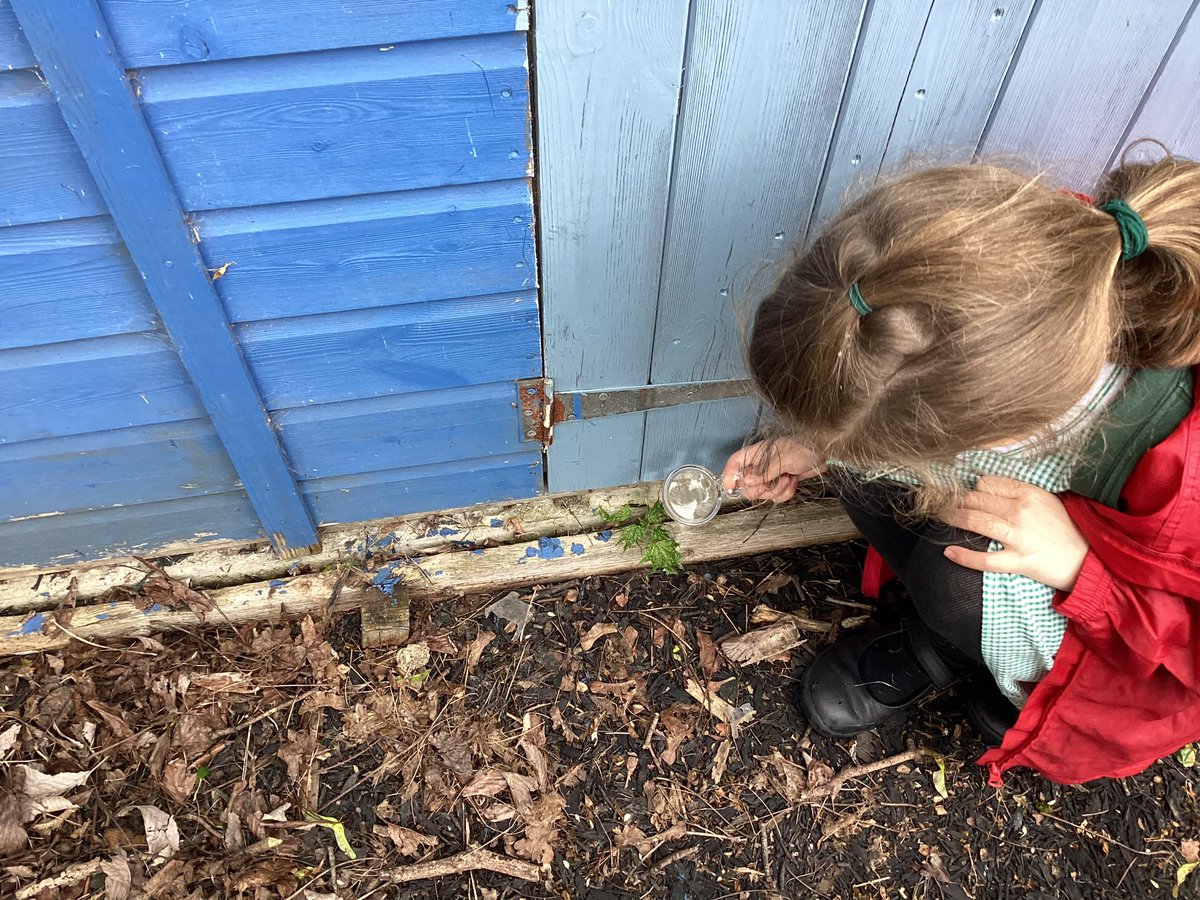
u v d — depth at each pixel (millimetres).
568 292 1279
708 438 1651
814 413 944
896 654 1479
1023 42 1062
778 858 1401
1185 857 1410
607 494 1741
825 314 871
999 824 1438
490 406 1461
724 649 1601
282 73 936
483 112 1014
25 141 942
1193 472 911
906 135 1163
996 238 801
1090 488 1049
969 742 1512
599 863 1386
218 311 1151
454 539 1704
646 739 1505
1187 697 1082
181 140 970
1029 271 799
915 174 904
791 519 1713
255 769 1447
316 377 1320
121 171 961
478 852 1376
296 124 982
